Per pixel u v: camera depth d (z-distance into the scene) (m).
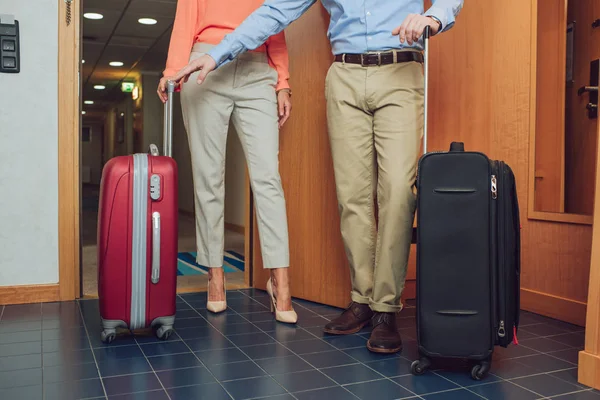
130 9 5.68
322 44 2.31
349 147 1.89
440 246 1.49
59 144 2.34
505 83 2.37
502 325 1.48
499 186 1.49
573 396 1.36
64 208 2.36
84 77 10.01
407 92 1.79
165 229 1.77
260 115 2.14
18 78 2.30
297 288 2.47
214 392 1.38
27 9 2.30
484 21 2.44
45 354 1.67
